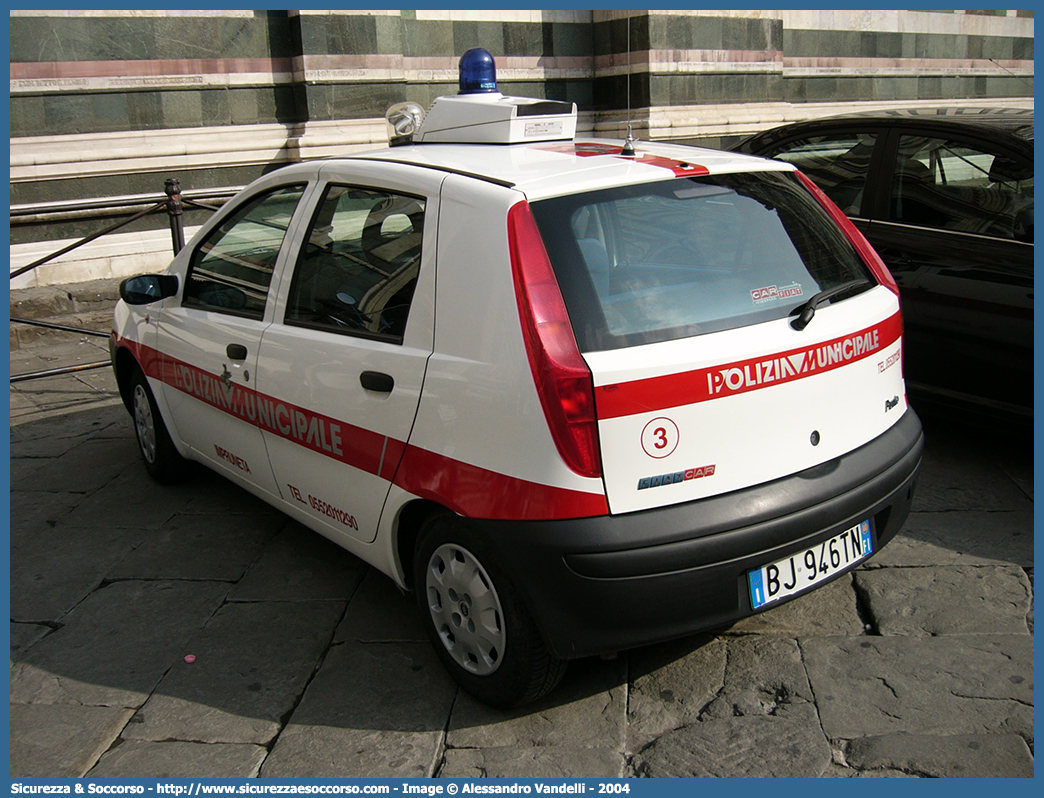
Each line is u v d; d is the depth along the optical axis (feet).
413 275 9.17
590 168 9.07
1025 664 9.29
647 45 35.19
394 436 9.18
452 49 33.60
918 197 14.83
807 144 16.81
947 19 50.01
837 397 8.87
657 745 8.54
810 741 8.45
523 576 8.02
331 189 10.73
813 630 10.14
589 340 7.84
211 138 28.50
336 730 9.01
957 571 11.07
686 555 7.86
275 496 11.82
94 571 12.43
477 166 9.36
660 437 7.86
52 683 10.02
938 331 14.14
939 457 14.43
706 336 8.14
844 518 8.68
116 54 26.99
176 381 13.39
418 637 10.51
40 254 25.91
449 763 8.48
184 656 10.38
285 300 11.02
